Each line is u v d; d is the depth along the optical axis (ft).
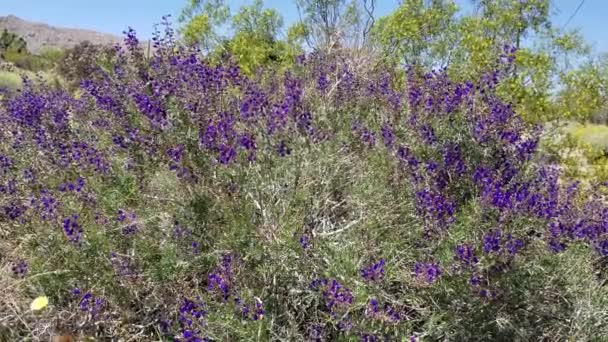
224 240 10.68
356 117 15.88
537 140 12.98
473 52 23.38
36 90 20.11
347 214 12.95
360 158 13.92
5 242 12.49
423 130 12.80
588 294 10.80
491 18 25.73
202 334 9.23
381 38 30.19
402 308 10.33
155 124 11.64
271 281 10.58
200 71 13.84
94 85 15.79
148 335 10.75
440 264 10.00
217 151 11.07
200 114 12.08
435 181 11.90
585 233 11.87
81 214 11.51
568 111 23.04
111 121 13.91
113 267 10.74
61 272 10.50
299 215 11.59
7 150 14.25
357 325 9.20
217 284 9.91
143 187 12.25
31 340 10.21
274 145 12.11
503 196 10.43
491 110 13.06
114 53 17.44
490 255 9.59
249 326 9.20
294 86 14.07
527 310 10.57
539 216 10.82
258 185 11.39
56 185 12.89
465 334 10.05
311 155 12.57
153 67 14.42
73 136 14.83
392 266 10.52
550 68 22.67
